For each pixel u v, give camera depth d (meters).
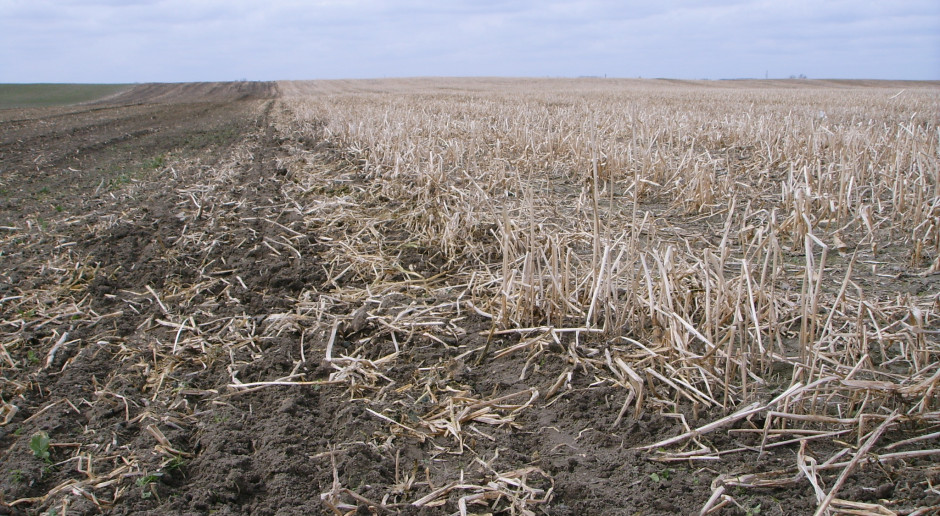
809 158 8.94
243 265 5.59
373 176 9.17
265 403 3.49
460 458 3.04
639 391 3.25
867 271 5.09
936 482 2.62
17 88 58.12
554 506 2.66
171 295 5.01
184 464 2.97
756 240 5.95
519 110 17.83
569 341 4.01
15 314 4.65
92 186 9.44
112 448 3.09
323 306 4.68
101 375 3.81
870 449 2.83
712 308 3.88
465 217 6.12
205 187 8.77
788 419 3.05
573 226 6.48
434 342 4.15
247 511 2.67
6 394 3.57
